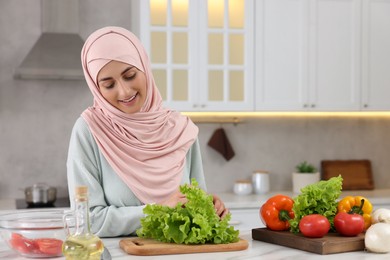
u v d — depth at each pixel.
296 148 4.86
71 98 4.49
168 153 2.38
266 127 4.80
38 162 4.45
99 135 2.25
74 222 1.69
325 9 4.52
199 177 2.48
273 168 4.82
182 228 1.79
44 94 4.46
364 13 4.58
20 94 4.43
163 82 4.29
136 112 2.35
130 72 2.23
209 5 4.36
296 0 4.46
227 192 4.73
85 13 4.48
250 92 4.40
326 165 4.84
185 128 2.48
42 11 4.30
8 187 4.42
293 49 4.47
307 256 1.75
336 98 4.55
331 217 1.97
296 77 4.47
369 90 4.59
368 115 4.98
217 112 4.57
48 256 1.73
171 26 4.30
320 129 4.90
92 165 2.23
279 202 2.00
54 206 4.02
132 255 1.76
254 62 4.42
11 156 4.42
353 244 1.82
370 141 4.99
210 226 1.82
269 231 1.98
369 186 4.88
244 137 4.77
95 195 2.18
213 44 4.37
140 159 2.32
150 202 2.26
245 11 4.40
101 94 2.30
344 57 4.55
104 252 1.71
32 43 4.43
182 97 4.32
